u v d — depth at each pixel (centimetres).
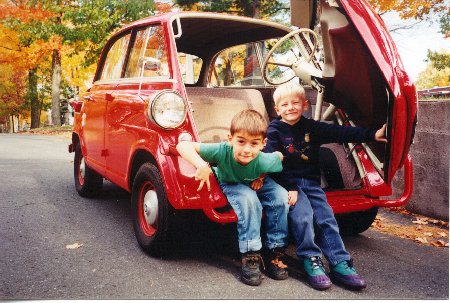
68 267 284
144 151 310
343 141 292
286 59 360
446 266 301
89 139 442
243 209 260
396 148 256
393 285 268
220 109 350
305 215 270
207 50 471
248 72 442
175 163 270
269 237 277
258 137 252
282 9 1248
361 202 301
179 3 1263
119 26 1459
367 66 270
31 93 2394
